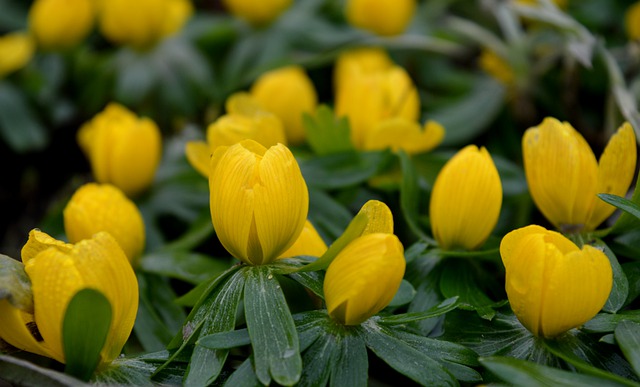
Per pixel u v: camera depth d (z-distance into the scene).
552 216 0.42
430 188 0.46
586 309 0.38
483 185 0.41
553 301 0.38
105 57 0.59
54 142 0.60
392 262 0.37
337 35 0.56
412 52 0.56
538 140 0.42
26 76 0.58
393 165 0.46
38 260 0.38
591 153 0.41
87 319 0.37
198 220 0.47
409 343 0.39
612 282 0.39
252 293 0.38
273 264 0.39
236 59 0.57
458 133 0.51
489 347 0.39
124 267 0.38
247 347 0.43
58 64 0.58
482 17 0.62
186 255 0.44
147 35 0.56
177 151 0.51
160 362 0.39
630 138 0.41
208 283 0.40
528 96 0.52
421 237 0.43
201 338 0.38
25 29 0.67
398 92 0.47
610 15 0.60
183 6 0.59
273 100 0.48
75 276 0.38
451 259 0.42
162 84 0.56
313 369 0.38
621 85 0.47
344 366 0.38
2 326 0.38
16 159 0.60
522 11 0.51
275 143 0.44
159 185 0.49
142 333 0.42
